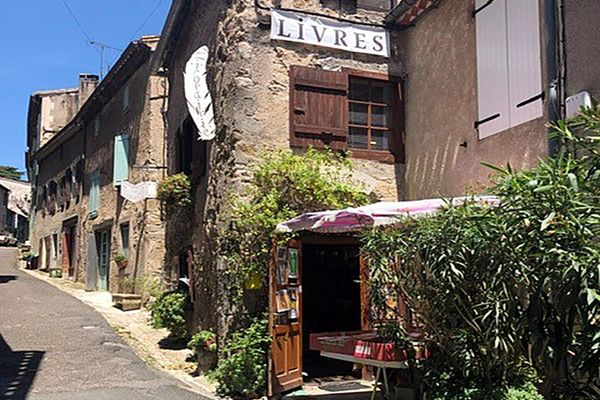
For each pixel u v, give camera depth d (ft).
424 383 18.06
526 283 12.59
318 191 25.96
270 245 24.94
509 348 13.97
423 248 15.72
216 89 29.04
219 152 27.86
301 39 28.14
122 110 53.06
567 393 12.07
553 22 19.93
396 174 29.45
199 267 31.12
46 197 82.89
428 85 28.30
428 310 16.58
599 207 10.52
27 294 51.19
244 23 27.22
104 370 26.37
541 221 10.87
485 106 24.07
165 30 37.17
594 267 10.02
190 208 33.71
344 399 23.48
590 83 18.47
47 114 86.07
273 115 27.30
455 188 25.89
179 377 26.11
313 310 35.27
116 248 51.85
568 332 11.43
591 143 11.95
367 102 29.86
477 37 24.76
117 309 44.75
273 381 23.39
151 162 44.78
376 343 18.66
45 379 24.58
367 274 22.07
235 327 25.16
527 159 21.57
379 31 29.86
